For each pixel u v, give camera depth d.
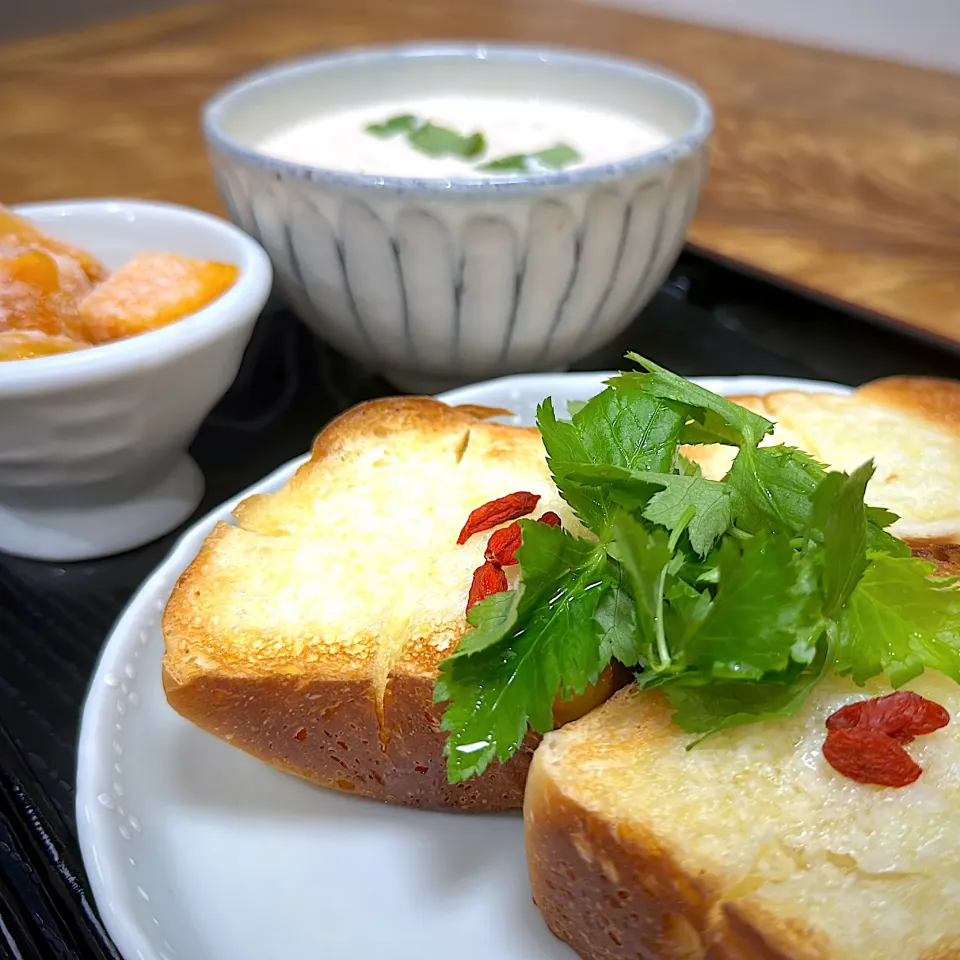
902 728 0.23
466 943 0.24
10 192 0.42
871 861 0.23
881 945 0.22
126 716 0.26
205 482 0.32
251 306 0.30
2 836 0.25
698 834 0.23
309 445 0.34
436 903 0.25
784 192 0.43
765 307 0.38
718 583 0.23
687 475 0.25
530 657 0.23
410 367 0.34
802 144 0.46
